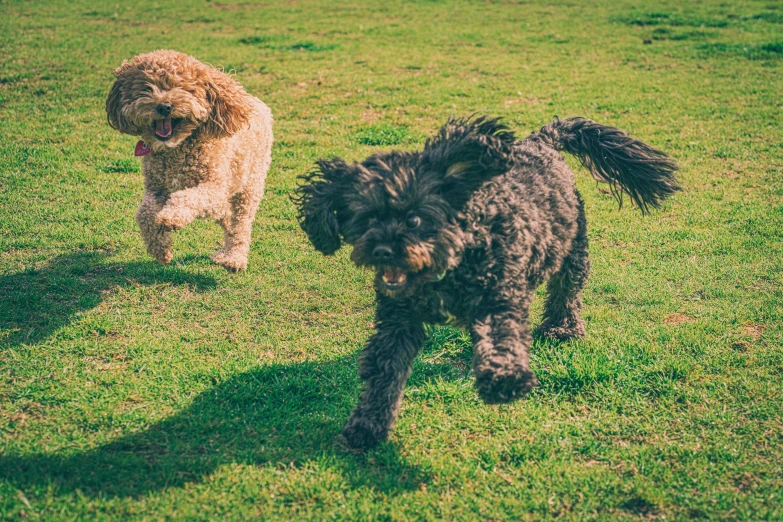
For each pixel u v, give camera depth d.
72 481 3.77
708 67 13.70
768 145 9.58
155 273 6.23
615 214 7.69
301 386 4.71
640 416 4.48
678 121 10.52
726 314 5.62
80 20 17.56
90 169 8.55
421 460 4.07
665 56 14.62
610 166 5.39
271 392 4.68
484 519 3.66
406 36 16.67
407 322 4.26
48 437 4.14
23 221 7.08
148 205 5.88
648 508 3.72
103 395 4.55
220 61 13.58
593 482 3.88
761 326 5.46
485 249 3.99
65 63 13.02
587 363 4.91
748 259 6.57
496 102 11.35
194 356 5.05
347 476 3.92
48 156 8.80
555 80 12.75
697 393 4.64
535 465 4.04
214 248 6.84
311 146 9.50
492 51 15.17
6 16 17.62
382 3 21.55
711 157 9.21
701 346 5.14
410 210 3.86
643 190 5.45
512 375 3.68
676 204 7.88
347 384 4.80
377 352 4.23
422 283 4.00
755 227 7.23
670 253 6.78
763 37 16.22
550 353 5.18
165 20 17.98
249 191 6.47
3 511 3.52
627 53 14.90
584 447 4.18
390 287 3.95
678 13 19.42
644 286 6.17
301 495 3.77
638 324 5.57
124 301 5.77
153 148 5.71
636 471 3.97
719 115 10.76
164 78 5.68
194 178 5.90
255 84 12.22
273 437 4.26
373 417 4.19
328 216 4.20
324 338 5.39
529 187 4.43
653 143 9.62
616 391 4.71
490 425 4.39
